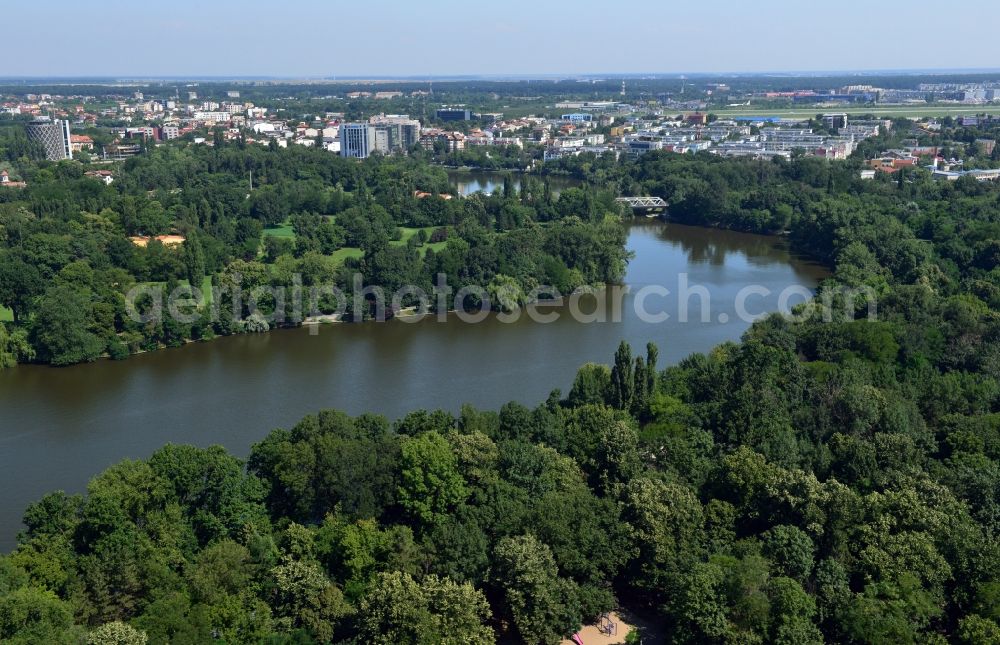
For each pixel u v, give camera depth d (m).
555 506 191.12
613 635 180.25
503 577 179.62
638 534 188.62
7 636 151.50
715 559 178.75
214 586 171.25
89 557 175.38
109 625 155.00
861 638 162.62
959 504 193.75
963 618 170.38
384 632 163.88
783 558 180.75
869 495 194.88
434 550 183.75
